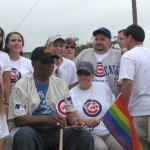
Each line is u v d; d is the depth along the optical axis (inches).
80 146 115.0
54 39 148.9
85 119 123.1
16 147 109.7
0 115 111.7
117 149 125.7
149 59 126.0
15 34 145.9
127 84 123.4
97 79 144.3
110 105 132.0
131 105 127.4
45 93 117.9
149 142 125.2
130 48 131.1
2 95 112.7
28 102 115.5
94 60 145.6
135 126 126.7
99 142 122.7
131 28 129.9
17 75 143.3
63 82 122.6
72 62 151.3
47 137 115.3
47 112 116.5
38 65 116.6
